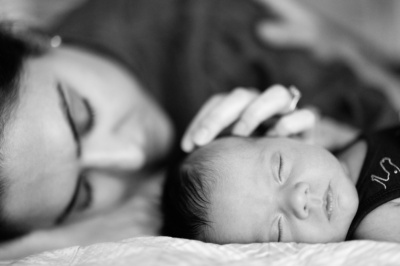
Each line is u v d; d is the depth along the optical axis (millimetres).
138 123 1172
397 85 1411
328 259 598
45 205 938
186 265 588
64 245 1063
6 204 877
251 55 1320
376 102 1261
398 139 895
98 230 1126
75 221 1125
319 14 1497
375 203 776
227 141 957
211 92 1298
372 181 816
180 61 1323
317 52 1387
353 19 1547
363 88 1295
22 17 1387
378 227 765
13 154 809
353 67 1358
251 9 1420
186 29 1350
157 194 1220
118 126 1094
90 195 1068
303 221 803
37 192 892
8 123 806
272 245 667
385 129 973
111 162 1027
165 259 599
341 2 1565
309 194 810
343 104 1289
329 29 1442
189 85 1300
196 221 901
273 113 938
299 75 1296
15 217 936
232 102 938
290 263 607
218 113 928
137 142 1109
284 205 824
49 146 865
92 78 1090
